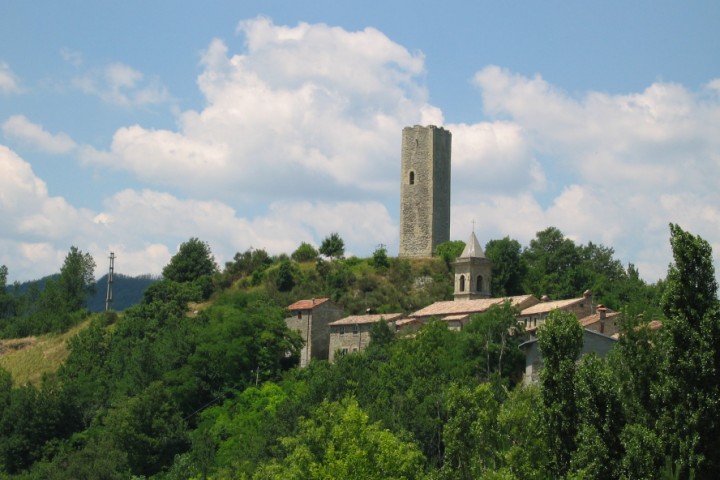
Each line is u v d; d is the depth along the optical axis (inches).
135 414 5319.9
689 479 2413.9
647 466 2450.8
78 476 4936.0
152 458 5196.9
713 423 2450.8
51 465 5142.7
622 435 2519.7
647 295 6993.1
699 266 2578.7
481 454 2987.2
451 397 3157.0
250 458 4370.1
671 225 2635.3
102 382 6264.8
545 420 2716.5
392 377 4714.6
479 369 4810.5
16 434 5639.8
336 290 7780.5
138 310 7691.9
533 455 2719.0
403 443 3380.9
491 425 3009.4
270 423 4606.3
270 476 3732.8
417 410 4136.3
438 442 4055.1
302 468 3410.4
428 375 4746.6
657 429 2516.0
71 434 5767.7
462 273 6756.9
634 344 2699.3
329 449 3255.4
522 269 7534.5
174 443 5329.7
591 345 4416.8
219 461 4795.8
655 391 2559.1
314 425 3631.9
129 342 6889.8
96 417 5831.7
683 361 2509.8
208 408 5792.3
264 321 6348.4
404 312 7381.9
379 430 3607.3
